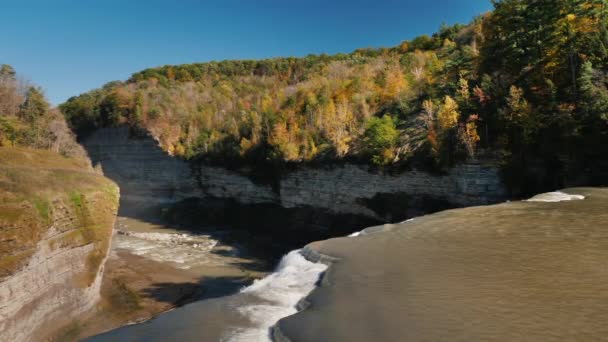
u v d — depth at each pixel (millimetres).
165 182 89625
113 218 30422
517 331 9234
